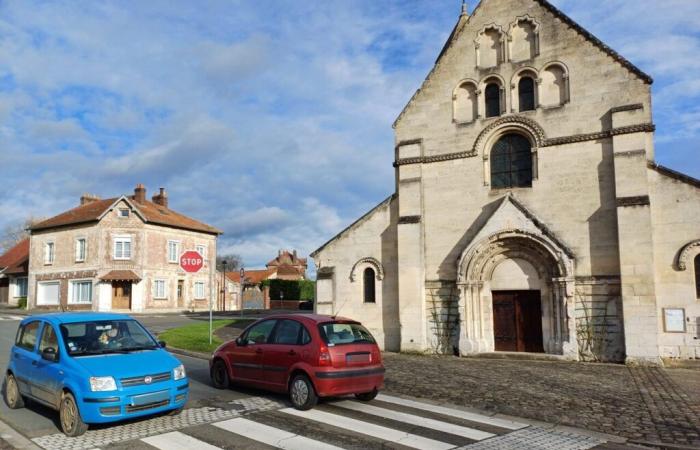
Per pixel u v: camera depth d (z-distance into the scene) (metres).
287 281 56.84
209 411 9.88
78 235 43.66
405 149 21.16
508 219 18.69
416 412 9.98
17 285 51.16
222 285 53.78
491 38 20.45
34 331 10.22
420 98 21.30
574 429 8.93
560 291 17.89
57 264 44.81
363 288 21.73
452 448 7.76
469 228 19.89
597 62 18.45
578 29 18.86
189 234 47.31
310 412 9.86
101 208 43.94
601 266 17.66
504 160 19.91
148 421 9.16
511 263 19.06
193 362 16.22
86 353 9.16
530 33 19.78
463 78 20.64
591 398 11.42
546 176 18.84
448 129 20.67
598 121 18.23
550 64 19.17
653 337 16.41
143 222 42.91
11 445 7.85
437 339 19.84
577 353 17.47
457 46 20.94
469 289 19.17
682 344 16.45
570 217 18.31
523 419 9.55
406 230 20.59
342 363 9.96
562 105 18.83
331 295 22.12
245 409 10.05
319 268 22.52
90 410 8.10
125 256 42.44
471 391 12.11
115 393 8.22
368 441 8.05
